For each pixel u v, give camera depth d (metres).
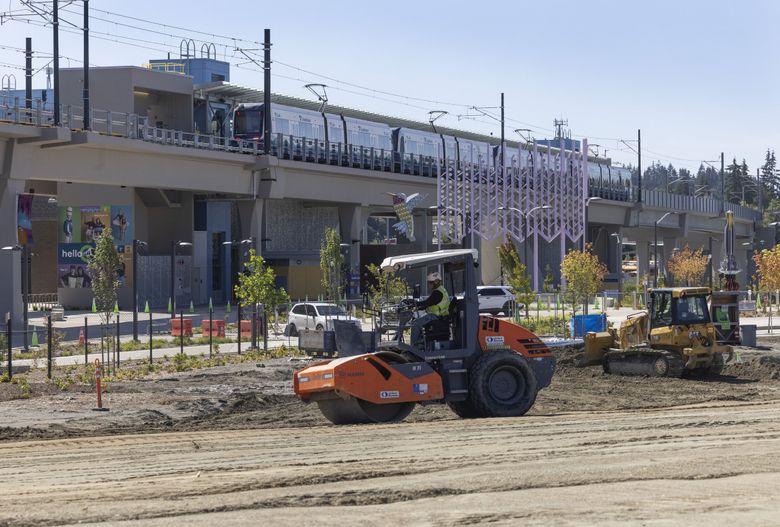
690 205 144.50
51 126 59.88
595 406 26.72
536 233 92.50
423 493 12.65
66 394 29.80
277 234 97.00
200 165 74.06
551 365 23.86
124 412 26.03
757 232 164.38
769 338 50.38
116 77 78.12
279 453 17.42
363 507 11.93
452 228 89.25
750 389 31.08
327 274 75.06
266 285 48.16
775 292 75.00
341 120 87.62
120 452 18.20
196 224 86.94
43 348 48.62
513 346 23.44
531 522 10.77
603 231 137.12
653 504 11.63
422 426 21.14
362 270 94.69
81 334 51.66
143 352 46.78
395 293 25.83
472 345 22.81
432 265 22.66
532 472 14.23
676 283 127.44
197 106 82.56
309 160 83.94
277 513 11.59
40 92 89.88
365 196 92.00
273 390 31.27
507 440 18.52
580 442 17.98
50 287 98.06
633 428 20.16
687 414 23.28
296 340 53.75
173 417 25.48
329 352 40.84
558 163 97.81
